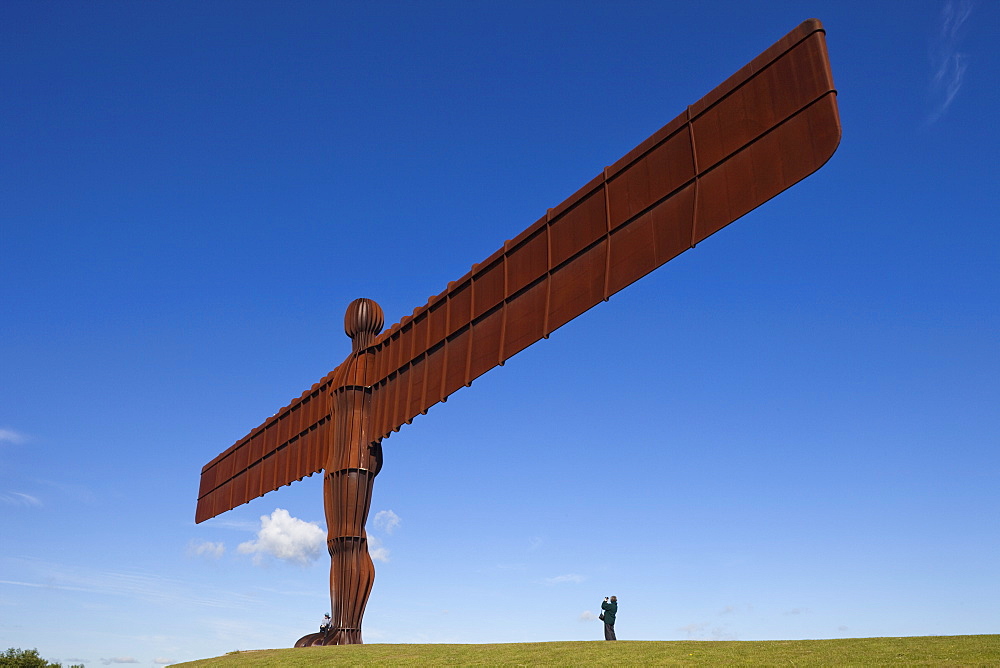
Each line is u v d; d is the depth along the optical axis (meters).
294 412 39.69
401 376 33.06
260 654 28.09
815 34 20.38
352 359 35.03
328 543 32.84
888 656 17.22
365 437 33.75
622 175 25.25
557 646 23.23
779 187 20.59
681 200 23.14
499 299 28.95
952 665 15.76
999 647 17.06
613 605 26.64
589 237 25.84
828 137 19.64
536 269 27.64
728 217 21.67
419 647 25.89
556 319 26.33
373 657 24.31
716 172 22.34
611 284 24.62
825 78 19.97
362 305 35.44
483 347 29.28
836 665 16.77
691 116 23.28
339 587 31.86
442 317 31.58
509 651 23.05
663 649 20.83
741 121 21.92
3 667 37.97
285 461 39.62
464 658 22.50
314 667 23.78
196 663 28.59
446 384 30.45
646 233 23.98
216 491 46.31
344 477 32.97
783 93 20.98
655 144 24.23
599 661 20.02
